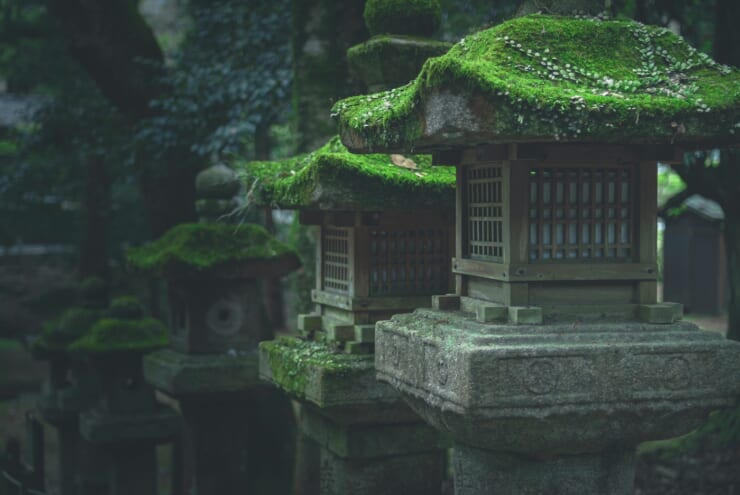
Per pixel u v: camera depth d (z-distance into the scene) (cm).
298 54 713
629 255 361
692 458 707
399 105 346
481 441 335
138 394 701
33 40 1210
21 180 1298
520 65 321
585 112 303
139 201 1588
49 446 1066
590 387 326
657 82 329
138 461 695
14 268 1956
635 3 724
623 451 367
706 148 361
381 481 477
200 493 662
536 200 351
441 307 390
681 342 337
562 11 362
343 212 459
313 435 515
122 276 1736
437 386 341
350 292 470
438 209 440
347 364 447
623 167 359
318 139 706
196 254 628
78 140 1052
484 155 357
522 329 333
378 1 506
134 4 977
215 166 687
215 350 653
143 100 934
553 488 362
